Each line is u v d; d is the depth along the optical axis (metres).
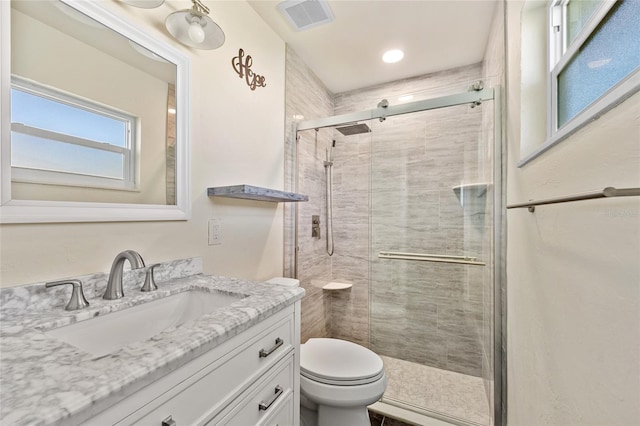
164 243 1.06
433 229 1.96
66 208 0.78
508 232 1.39
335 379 1.20
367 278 2.32
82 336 0.70
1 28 0.67
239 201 1.46
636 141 0.45
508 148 1.38
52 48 0.77
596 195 0.45
